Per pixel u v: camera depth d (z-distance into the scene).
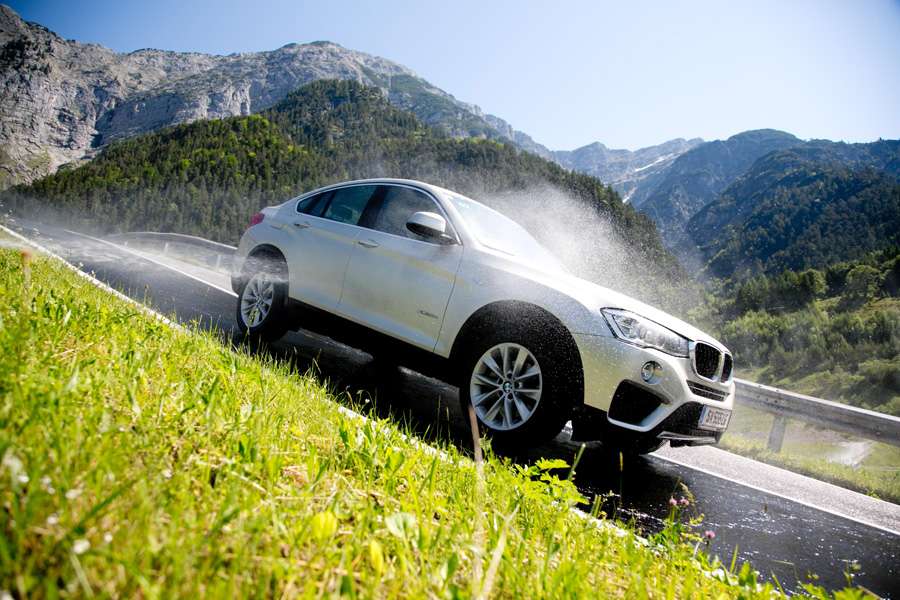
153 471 1.18
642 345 3.19
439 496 1.68
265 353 4.41
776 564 2.45
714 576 1.67
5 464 0.89
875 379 82.25
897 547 3.01
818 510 3.51
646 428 3.12
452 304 3.73
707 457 4.78
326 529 1.09
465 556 1.25
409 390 4.45
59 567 0.80
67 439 1.16
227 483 1.25
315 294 4.51
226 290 9.03
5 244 5.91
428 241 3.99
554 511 1.77
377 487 1.58
